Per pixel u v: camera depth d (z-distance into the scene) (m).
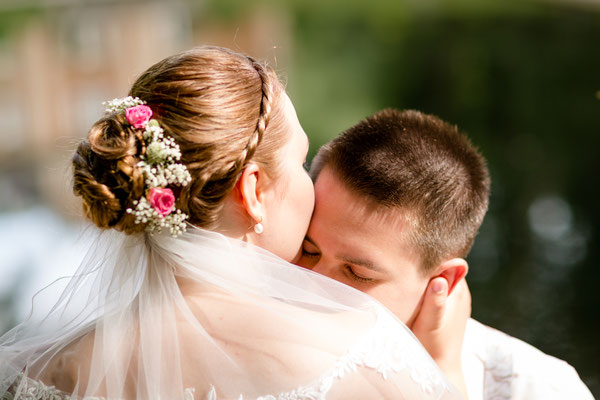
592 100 12.27
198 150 1.62
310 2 19.33
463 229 2.26
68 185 2.16
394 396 1.53
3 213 8.65
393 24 17.00
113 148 1.61
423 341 2.25
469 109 12.62
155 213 1.60
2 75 18.45
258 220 1.75
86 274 1.89
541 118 11.87
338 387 1.49
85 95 18.61
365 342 1.57
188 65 1.70
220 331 1.58
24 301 5.40
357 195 2.13
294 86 13.90
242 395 1.49
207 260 1.66
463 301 2.28
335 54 15.82
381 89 13.95
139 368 1.60
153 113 1.68
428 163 2.17
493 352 2.41
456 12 17.45
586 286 6.20
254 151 1.68
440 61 14.73
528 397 2.30
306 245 2.24
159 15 19.88
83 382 1.63
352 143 2.23
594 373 4.81
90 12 20.05
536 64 13.97
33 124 17.44
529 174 9.48
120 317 1.68
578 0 17.06
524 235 7.47
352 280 2.22
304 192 1.86
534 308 5.81
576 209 8.22
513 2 17.92
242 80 1.71
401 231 2.13
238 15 19.08
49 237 6.46
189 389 1.53
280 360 1.51
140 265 1.75
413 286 2.21
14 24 19.53
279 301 1.67
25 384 1.68
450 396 1.65
